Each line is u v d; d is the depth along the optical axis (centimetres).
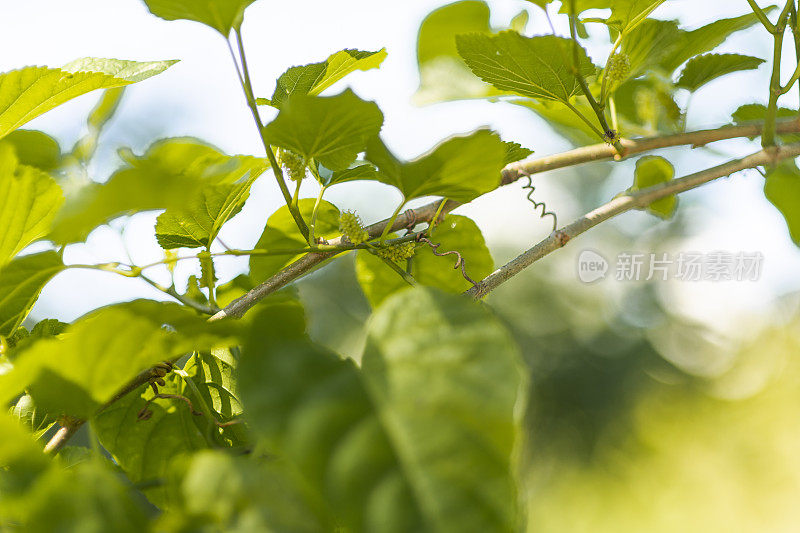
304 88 85
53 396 74
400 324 73
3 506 71
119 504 71
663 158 97
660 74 94
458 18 102
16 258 77
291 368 72
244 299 81
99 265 79
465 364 72
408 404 71
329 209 88
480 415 71
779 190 101
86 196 71
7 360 77
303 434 71
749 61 93
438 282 89
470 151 77
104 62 83
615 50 87
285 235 89
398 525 70
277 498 71
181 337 74
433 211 85
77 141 88
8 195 78
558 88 87
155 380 82
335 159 79
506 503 70
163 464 84
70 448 80
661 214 98
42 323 82
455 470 70
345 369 72
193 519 71
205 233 85
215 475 71
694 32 92
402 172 78
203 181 72
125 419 84
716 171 88
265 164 82
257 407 72
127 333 74
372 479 70
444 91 101
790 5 88
